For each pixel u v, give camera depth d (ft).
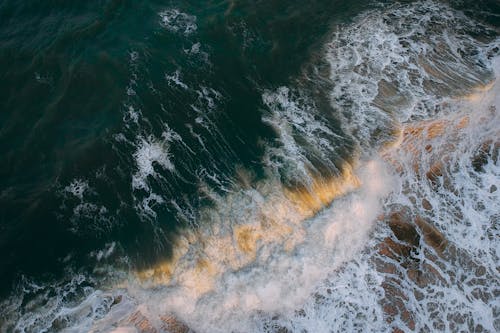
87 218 50.55
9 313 45.06
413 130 53.83
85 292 45.83
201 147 54.34
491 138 54.80
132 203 50.85
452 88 57.16
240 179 51.16
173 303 44.57
